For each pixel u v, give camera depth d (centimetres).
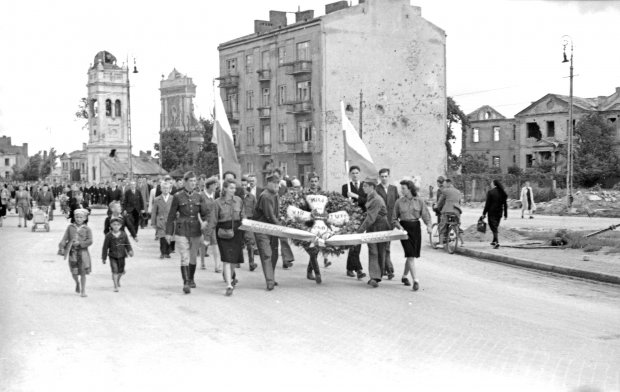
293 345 1009
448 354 956
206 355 951
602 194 5394
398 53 6669
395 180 6644
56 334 1074
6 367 887
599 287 1609
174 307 1309
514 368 888
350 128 2108
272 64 7131
